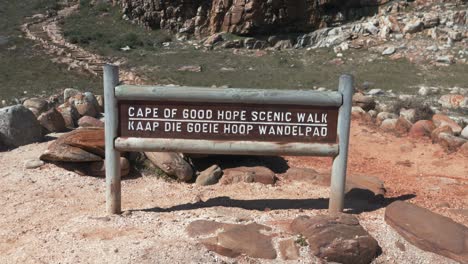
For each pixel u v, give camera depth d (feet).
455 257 15.65
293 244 15.56
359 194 21.21
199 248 15.39
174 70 104.78
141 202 19.97
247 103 17.54
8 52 115.85
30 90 83.61
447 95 63.62
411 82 84.17
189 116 17.69
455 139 30.42
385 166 27.66
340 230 15.67
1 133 26.96
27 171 23.16
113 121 17.72
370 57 106.63
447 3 120.98
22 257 15.20
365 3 129.29
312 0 128.26
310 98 17.44
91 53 119.34
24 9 160.76
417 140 32.45
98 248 15.48
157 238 16.10
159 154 22.88
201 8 135.03
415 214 17.13
